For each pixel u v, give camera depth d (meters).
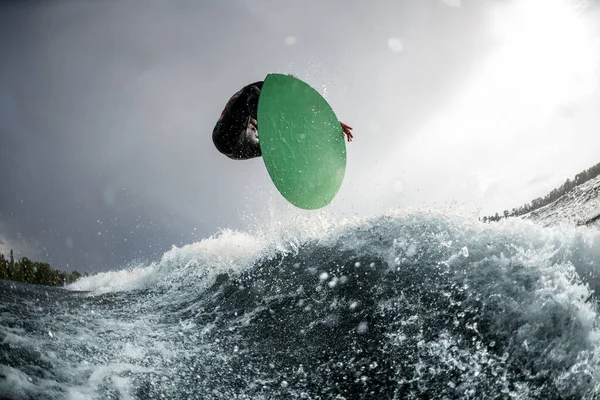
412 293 3.66
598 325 2.96
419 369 3.04
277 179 4.00
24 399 2.56
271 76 4.14
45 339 3.37
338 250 4.69
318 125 4.33
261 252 5.36
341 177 4.42
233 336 3.83
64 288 6.13
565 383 2.82
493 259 3.57
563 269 3.28
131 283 5.97
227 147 4.36
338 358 3.31
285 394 3.01
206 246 5.99
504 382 2.87
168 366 3.28
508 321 3.13
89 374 2.99
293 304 4.15
